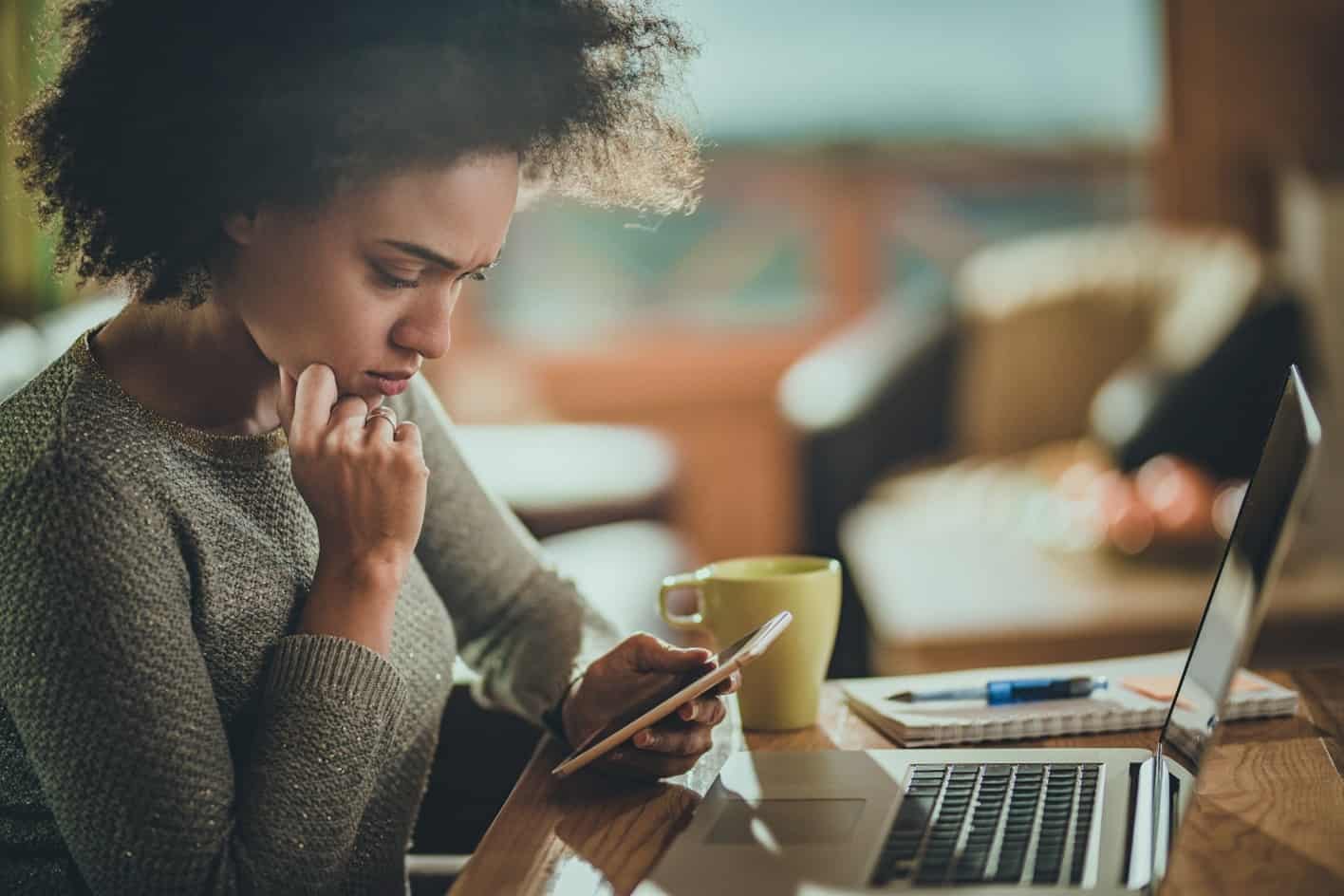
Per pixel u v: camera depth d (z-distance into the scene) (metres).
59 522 0.83
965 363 3.88
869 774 0.92
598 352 4.74
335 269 0.87
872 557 2.78
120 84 0.88
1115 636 2.20
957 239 4.82
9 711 0.89
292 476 0.92
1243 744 0.99
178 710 0.84
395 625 1.05
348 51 0.83
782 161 4.77
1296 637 2.28
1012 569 2.57
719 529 4.85
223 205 0.87
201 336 0.93
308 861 0.87
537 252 4.69
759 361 4.80
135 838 0.83
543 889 0.79
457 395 4.68
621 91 0.99
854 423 3.74
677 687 0.96
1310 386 3.38
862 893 0.72
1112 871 0.73
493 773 1.34
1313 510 2.77
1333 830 0.81
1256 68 4.63
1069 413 3.87
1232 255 3.54
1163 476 2.65
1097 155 4.73
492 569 1.22
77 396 0.88
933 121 4.77
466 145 0.85
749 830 0.83
